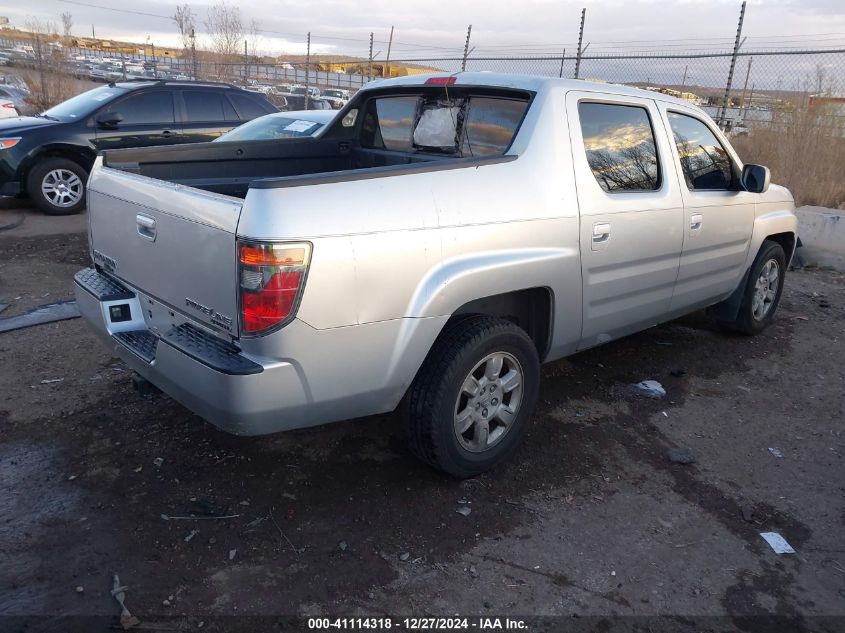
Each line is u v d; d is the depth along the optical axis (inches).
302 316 107.6
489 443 139.9
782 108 461.4
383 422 161.8
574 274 145.7
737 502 138.5
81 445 147.2
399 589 110.5
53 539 118.4
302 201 106.9
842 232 325.7
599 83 161.2
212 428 155.7
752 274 216.8
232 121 412.5
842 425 173.2
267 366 108.0
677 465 150.9
